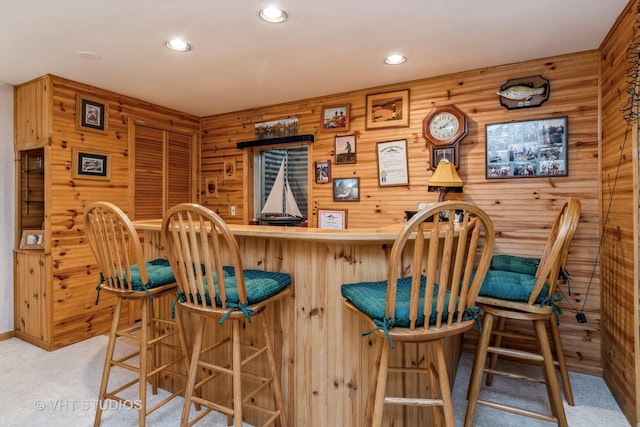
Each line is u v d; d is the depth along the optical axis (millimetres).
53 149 3086
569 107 2676
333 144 3646
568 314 2652
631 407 1984
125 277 1867
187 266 1595
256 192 4309
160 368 2021
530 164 2789
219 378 2105
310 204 3770
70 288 3189
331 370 1831
